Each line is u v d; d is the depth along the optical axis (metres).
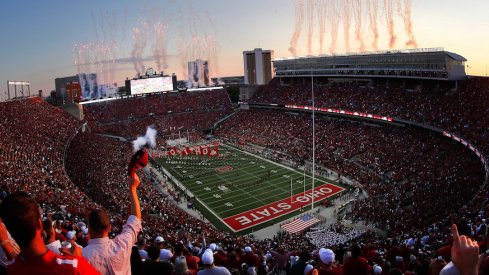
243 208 47.00
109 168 56.47
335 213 44.12
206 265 7.76
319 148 67.31
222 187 54.78
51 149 50.44
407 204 40.34
